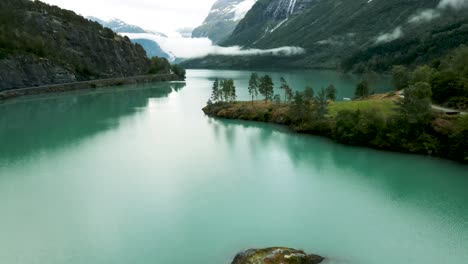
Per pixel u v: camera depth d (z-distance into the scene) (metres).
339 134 98.75
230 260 46.56
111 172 79.31
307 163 83.44
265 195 66.31
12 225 56.34
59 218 58.50
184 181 73.75
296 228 54.22
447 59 149.75
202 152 93.75
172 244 50.47
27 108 163.00
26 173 78.69
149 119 139.12
